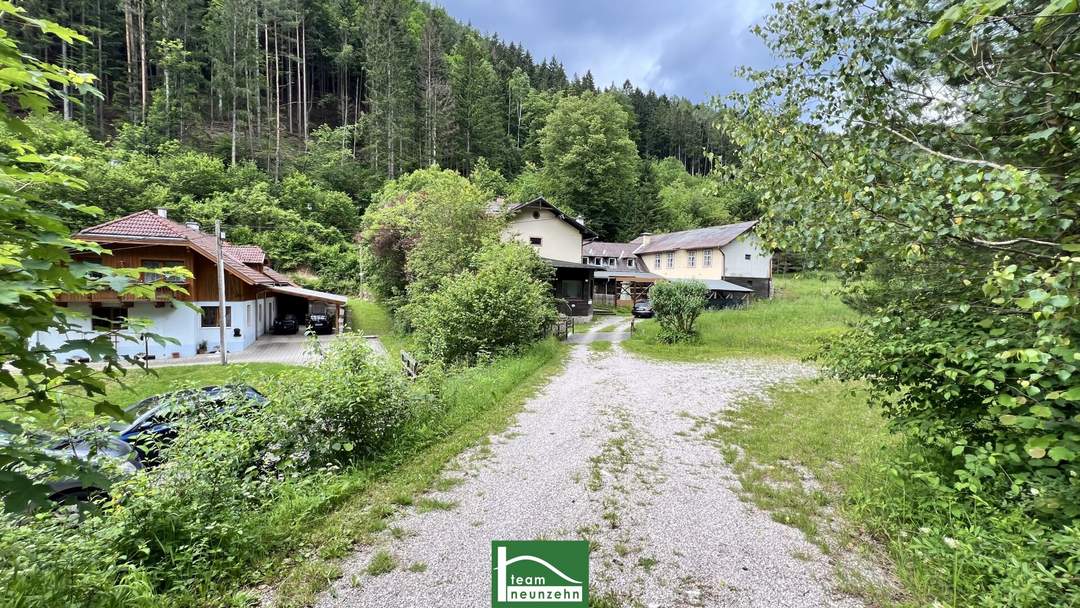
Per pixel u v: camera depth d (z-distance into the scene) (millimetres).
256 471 4156
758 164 4020
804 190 3551
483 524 3615
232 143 40219
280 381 4949
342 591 2789
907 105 3418
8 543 2545
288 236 34500
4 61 1445
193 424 3971
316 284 32656
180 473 3420
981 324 2896
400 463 4914
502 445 5523
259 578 2900
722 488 4258
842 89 3541
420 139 46719
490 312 11258
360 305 28781
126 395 9711
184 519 3148
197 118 40969
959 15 1879
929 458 3768
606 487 4301
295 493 3885
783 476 4484
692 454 5184
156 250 15445
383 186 41969
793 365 11594
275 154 43031
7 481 1604
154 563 2945
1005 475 2875
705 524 3582
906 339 3312
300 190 38562
